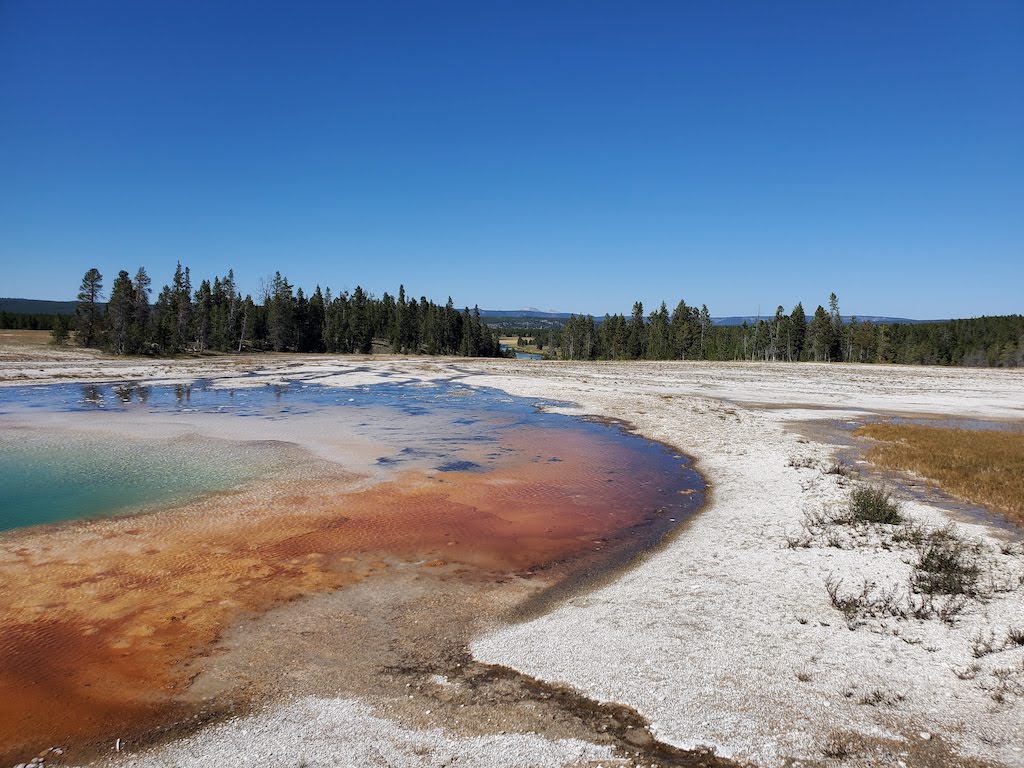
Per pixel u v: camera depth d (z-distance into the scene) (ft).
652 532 45.93
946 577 33.83
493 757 20.53
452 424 95.25
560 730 21.95
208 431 83.10
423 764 20.22
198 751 21.15
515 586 35.70
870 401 132.57
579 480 61.52
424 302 435.94
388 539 43.34
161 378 167.73
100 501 50.34
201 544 41.39
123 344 242.37
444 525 46.68
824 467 64.28
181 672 26.23
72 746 21.62
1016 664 25.30
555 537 44.50
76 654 27.63
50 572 36.42
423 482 59.11
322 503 51.31
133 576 36.11
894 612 30.42
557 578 36.99
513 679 25.36
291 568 37.76
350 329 359.25
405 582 36.04
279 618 31.19
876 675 25.02
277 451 70.69
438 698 24.07
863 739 21.12
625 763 20.20
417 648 28.19
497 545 42.63
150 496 51.98
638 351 397.60
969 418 110.42
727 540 42.57
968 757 20.15
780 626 29.37
